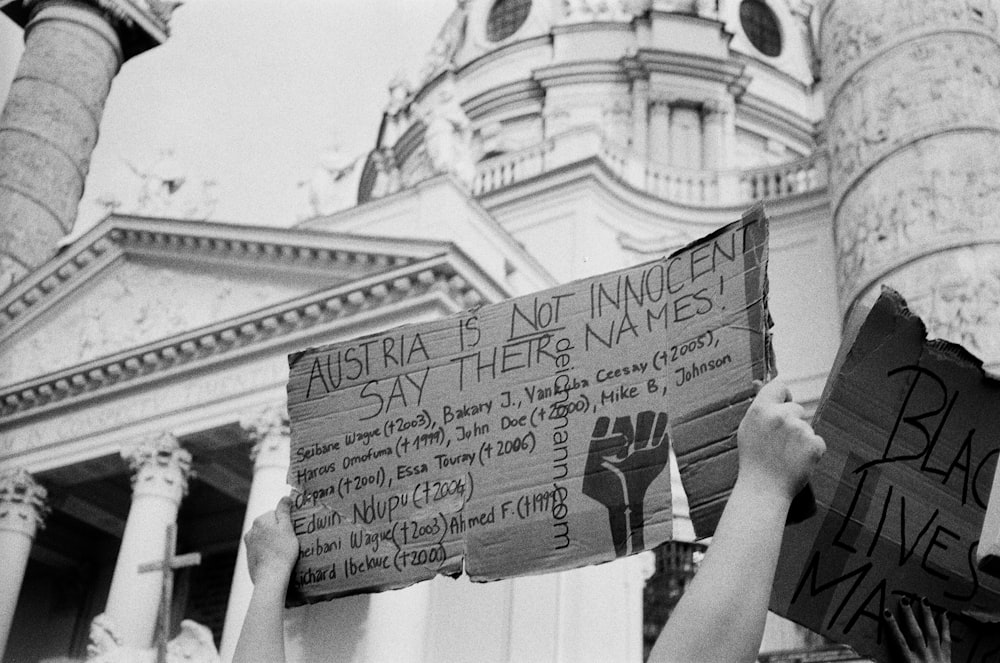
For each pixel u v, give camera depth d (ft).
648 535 11.16
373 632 48.21
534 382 12.27
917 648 10.61
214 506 81.71
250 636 10.85
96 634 57.26
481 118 115.96
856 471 10.98
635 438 11.50
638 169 90.33
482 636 58.03
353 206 70.03
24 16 89.15
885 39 60.23
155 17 83.92
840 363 10.99
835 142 62.18
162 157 74.95
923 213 55.52
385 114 107.65
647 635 68.95
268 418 60.39
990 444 11.18
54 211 83.10
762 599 7.88
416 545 12.17
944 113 56.90
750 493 8.31
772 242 80.59
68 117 84.84
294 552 12.44
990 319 52.31
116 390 67.10
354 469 12.73
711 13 116.37
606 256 84.28
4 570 67.21
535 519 11.72
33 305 73.05
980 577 11.09
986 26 59.11
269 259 64.95
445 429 12.53
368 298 59.52
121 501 77.97
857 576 10.94
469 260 58.59
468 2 123.75
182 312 67.51
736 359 11.04
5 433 70.74
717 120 110.32
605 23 115.75
